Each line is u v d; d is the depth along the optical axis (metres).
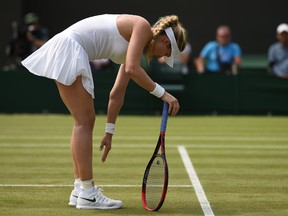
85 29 13.92
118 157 21.81
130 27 13.77
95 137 27.12
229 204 14.90
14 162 20.62
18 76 36.53
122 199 15.32
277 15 49.84
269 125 32.59
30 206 14.52
